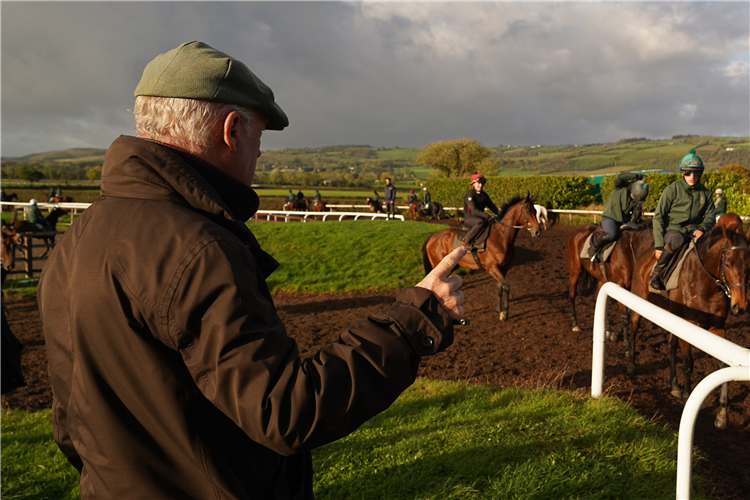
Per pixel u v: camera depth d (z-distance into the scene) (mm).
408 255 11648
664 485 2463
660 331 6012
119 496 764
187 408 755
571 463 2594
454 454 2738
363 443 3035
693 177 4098
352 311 8242
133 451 758
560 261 11578
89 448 786
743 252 3662
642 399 4098
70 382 841
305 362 767
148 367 742
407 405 3766
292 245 12250
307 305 8812
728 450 3223
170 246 741
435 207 22406
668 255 4215
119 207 821
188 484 778
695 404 1757
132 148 848
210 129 879
